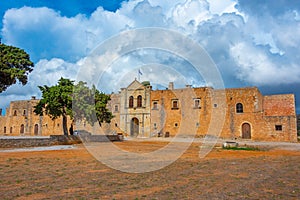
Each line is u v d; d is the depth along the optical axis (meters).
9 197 5.74
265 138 32.56
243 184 7.32
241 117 34.44
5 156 13.09
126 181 7.57
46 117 45.66
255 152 17.36
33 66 20.94
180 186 7.01
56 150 16.69
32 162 11.14
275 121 32.25
